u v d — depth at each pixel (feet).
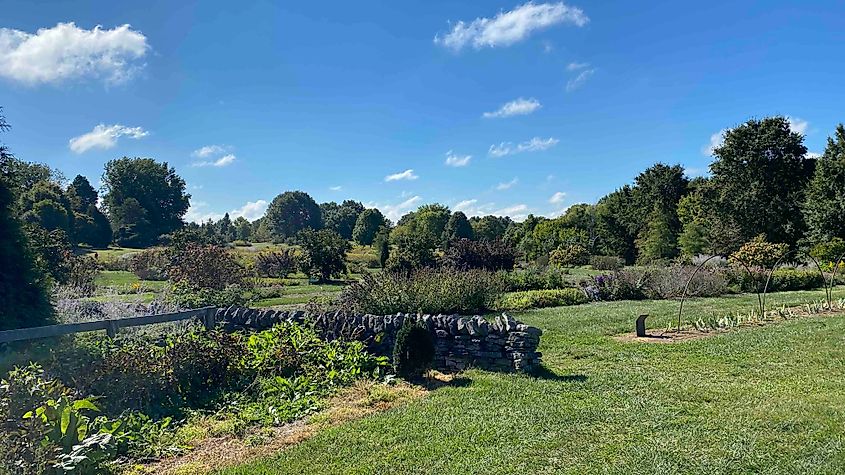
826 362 27.22
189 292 53.11
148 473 15.30
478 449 16.12
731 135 134.31
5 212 31.48
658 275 67.10
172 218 241.55
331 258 99.60
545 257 130.52
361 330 29.55
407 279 50.88
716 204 133.49
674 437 16.84
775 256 95.14
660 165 167.12
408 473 14.58
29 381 17.54
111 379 21.25
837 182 109.60
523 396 21.86
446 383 24.50
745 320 43.01
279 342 27.40
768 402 20.45
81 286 60.75
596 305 56.80
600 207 181.27
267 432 18.54
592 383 23.81
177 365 22.86
